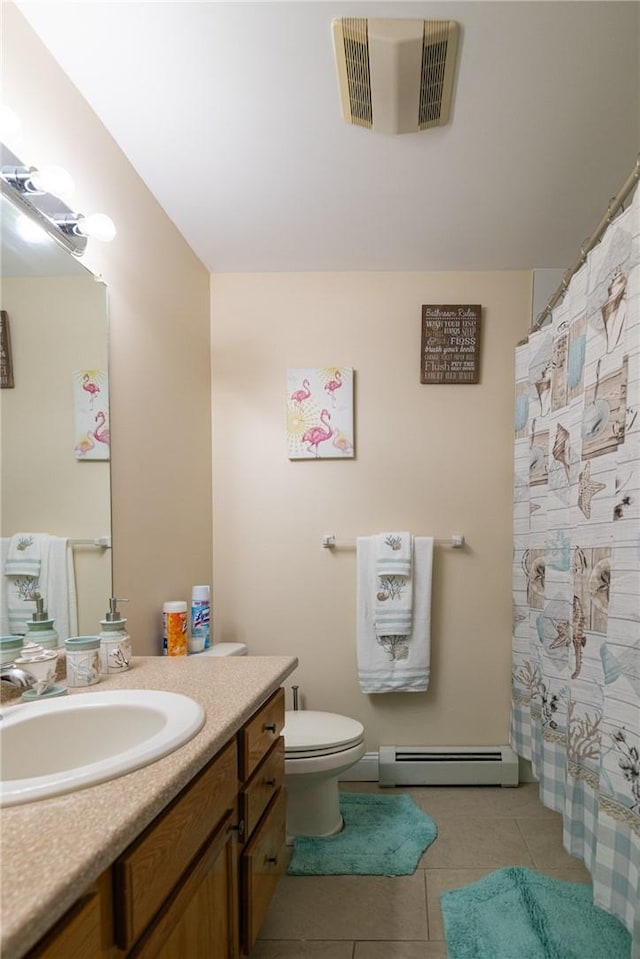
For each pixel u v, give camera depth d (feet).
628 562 4.01
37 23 3.86
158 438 6.09
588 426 4.80
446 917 4.92
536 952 4.49
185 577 6.85
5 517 3.59
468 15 3.84
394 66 4.23
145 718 3.36
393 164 5.50
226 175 5.69
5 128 3.32
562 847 6.10
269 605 7.97
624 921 3.95
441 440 7.93
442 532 7.89
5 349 3.56
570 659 5.13
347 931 4.84
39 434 3.92
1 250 3.51
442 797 7.29
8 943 1.46
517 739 7.31
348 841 6.13
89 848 1.90
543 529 6.61
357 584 7.75
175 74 4.32
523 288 7.91
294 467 7.98
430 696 7.84
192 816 2.90
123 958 2.20
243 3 3.71
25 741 3.04
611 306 4.42
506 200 6.16
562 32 3.96
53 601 4.07
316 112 4.75
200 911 2.98
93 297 4.68
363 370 7.97
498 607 7.84
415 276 7.97
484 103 4.65
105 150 4.93
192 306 7.27
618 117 4.83
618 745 4.07
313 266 7.84
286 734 6.17
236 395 8.04
